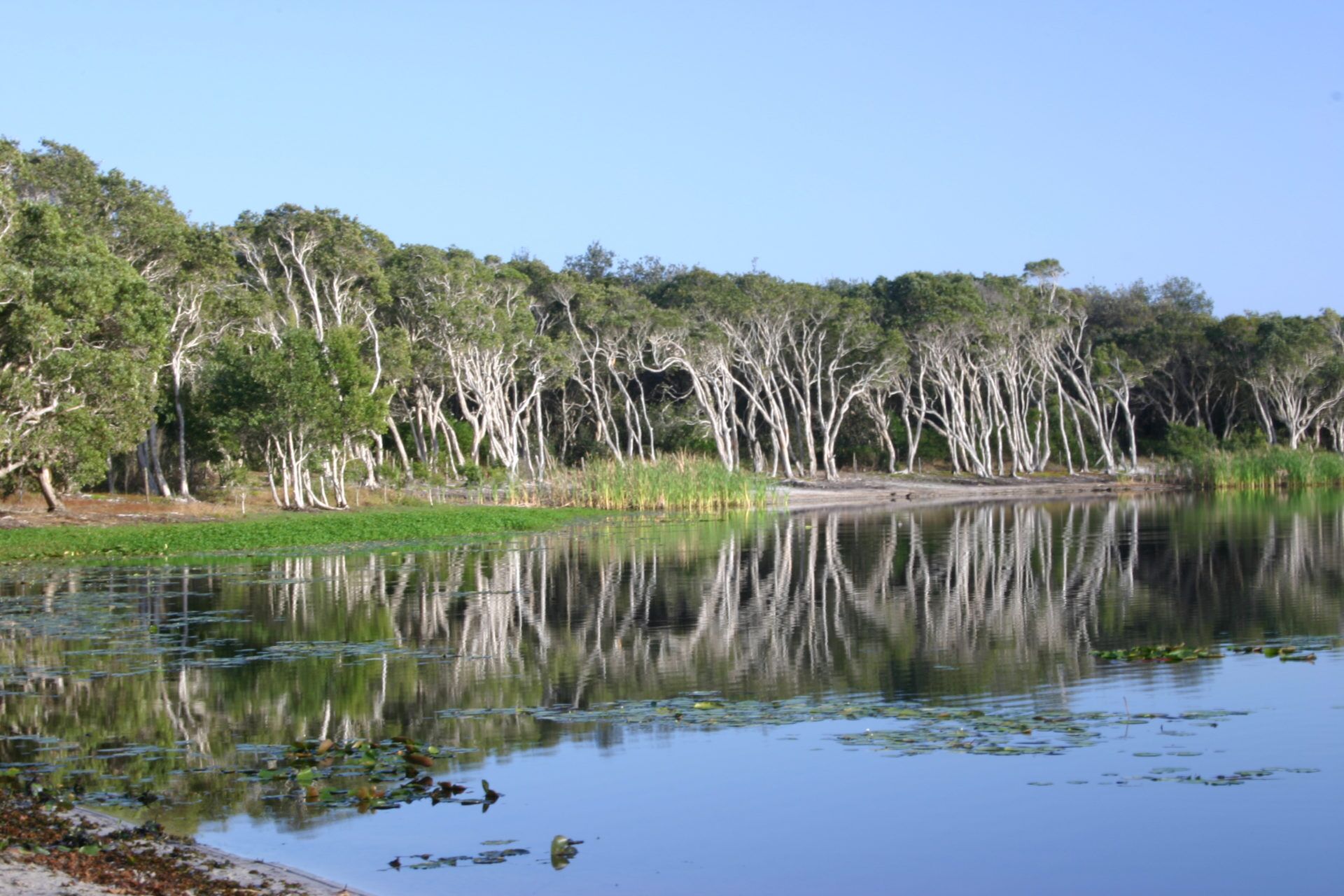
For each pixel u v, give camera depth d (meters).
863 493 84.31
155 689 20.02
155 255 61.53
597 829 13.09
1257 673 20.58
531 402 107.31
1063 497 83.31
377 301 80.75
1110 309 126.75
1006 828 13.03
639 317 90.69
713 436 99.38
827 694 19.59
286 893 10.89
